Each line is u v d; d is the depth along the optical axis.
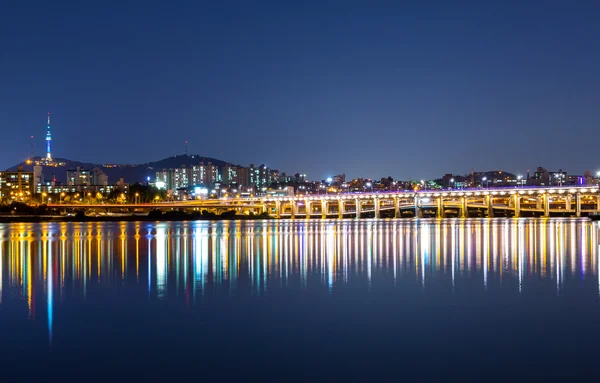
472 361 34.75
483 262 80.12
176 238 141.25
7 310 47.91
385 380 32.03
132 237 146.25
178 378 32.44
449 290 56.53
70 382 31.94
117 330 41.56
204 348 37.41
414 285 59.81
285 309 48.09
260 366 34.16
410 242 122.06
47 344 38.25
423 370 33.41
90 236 151.25
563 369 33.34
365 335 40.09
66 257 90.12
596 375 32.47
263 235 155.75
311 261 82.88
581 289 56.50
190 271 72.00
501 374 32.72
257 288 58.53
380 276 66.69
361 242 123.06
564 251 96.81
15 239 137.75
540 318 44.31
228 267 76.19
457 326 42.25
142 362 34.84
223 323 43.47
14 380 32.16
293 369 33.69
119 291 56.97
